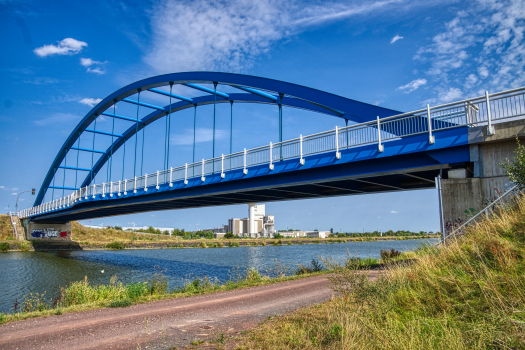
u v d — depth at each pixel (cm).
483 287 627
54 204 5700
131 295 1451
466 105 1487
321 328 687
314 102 2630
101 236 9131
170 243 7994
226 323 880
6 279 2989
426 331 576
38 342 770
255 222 18550
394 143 1708
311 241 10331
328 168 2022
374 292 782
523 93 1327
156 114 5744
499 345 481
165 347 706
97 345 735
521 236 841
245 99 4100
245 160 2447
